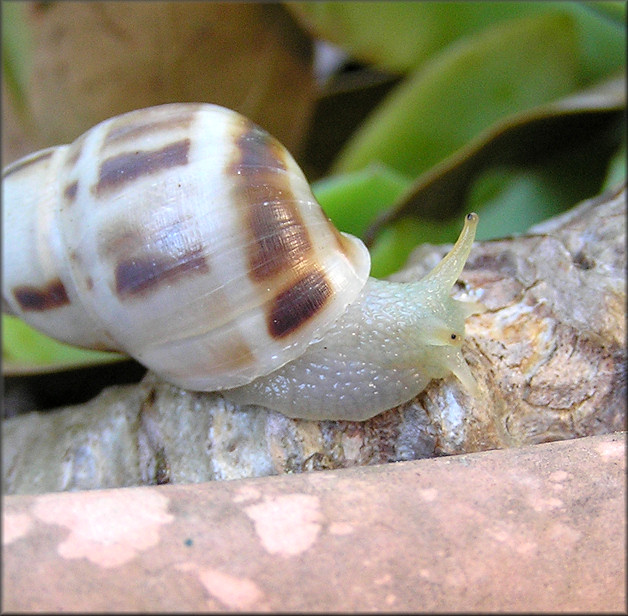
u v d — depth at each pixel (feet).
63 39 0.23
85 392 0.20
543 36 0.22
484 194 0.23
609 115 0.21
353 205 0.20
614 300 0.15
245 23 0.23
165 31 0.23
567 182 0.22
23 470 0.16
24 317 0.15
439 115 0.23
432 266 0.15
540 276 0.15
